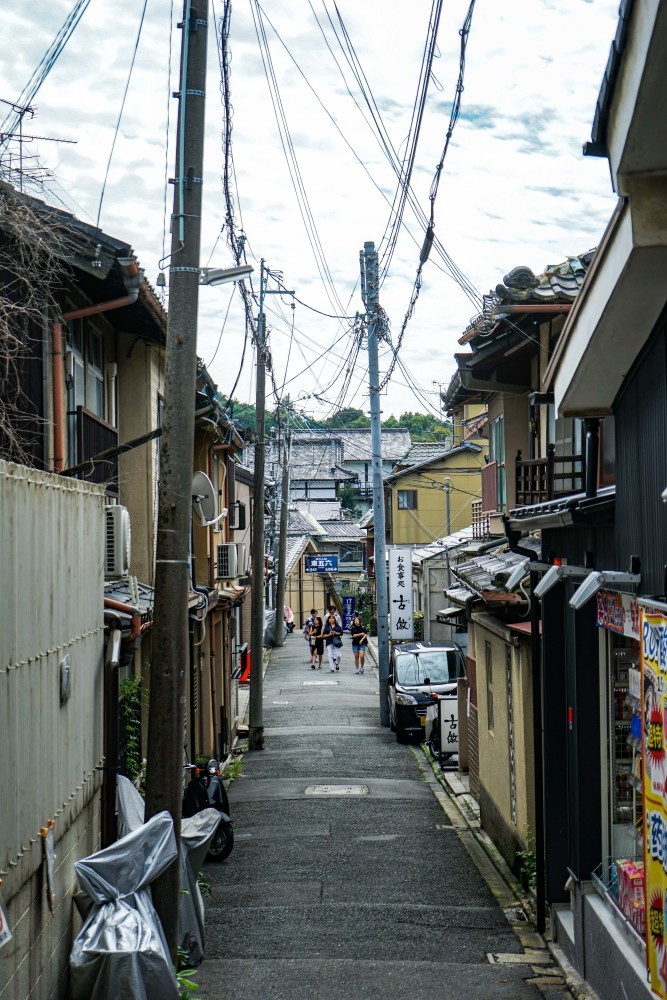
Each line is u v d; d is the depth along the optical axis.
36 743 5.53
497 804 12.65
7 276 8.94
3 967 4.80
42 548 5.75
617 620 7.36
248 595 40.31
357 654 35.38
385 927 9.47
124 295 10.05
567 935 8.43
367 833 13.67
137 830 6.67
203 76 7.79
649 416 6.51
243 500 36.12
